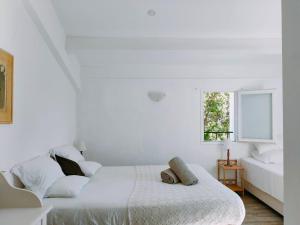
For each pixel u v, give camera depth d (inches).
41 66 120.9
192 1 113.3
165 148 196.5
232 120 207.0
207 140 205.5
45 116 127.2
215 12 121.5
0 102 81.7
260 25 132.3
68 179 108.5
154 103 196.5
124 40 147.6
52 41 123.7
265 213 149.0
